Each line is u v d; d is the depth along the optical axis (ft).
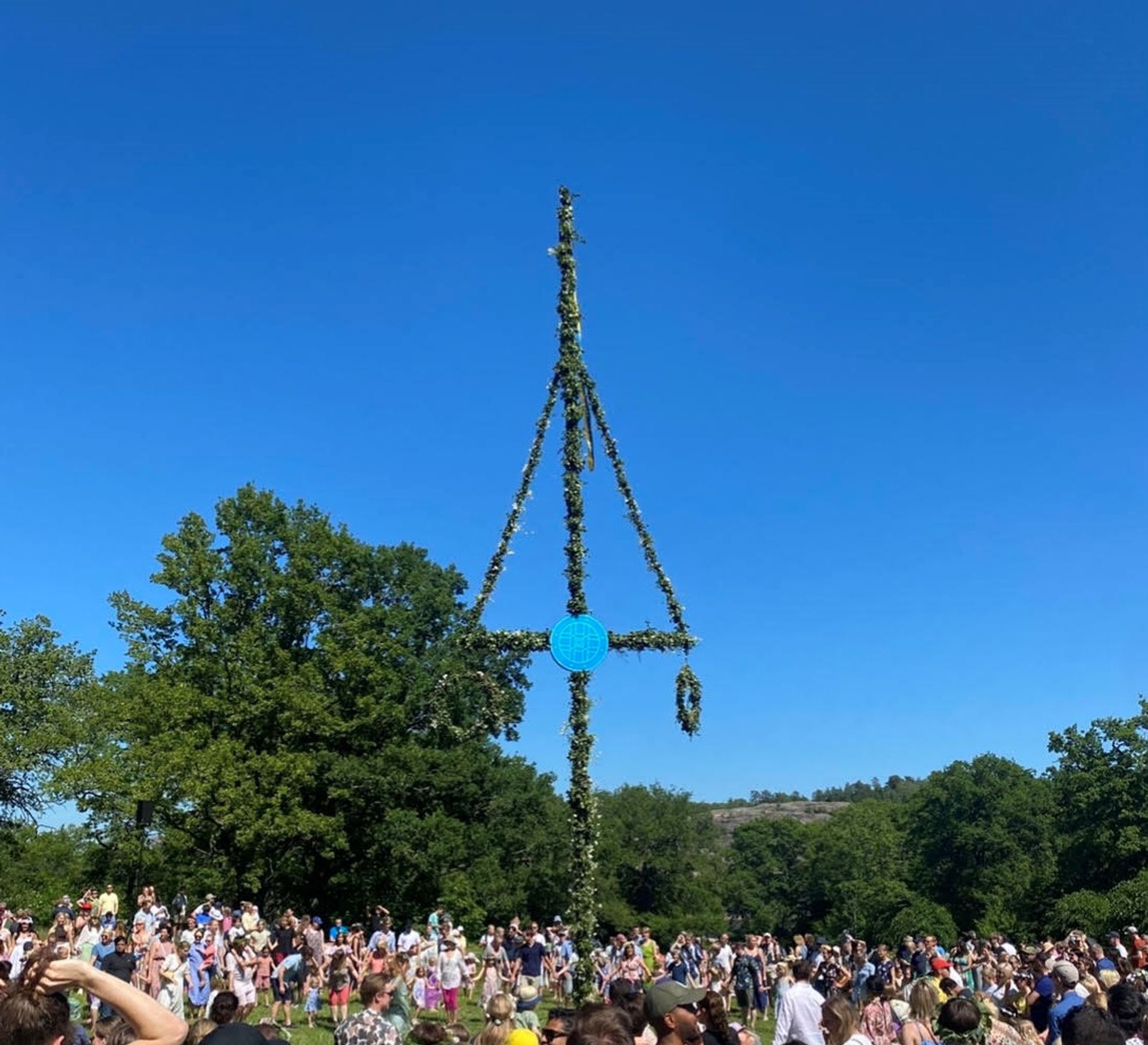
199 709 118.52
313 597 128.77
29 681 125.90
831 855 316.19
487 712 45.34
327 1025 60.90
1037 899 188.85
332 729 122.01
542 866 149.38
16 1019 10.02
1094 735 179.42
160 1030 10.53
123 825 122.52
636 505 44.01
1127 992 24.07
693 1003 18.79
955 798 239.30
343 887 132.36
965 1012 22.79
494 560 43.73
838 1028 23.17
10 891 136.77
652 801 290.35
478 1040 24.68
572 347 44.45
